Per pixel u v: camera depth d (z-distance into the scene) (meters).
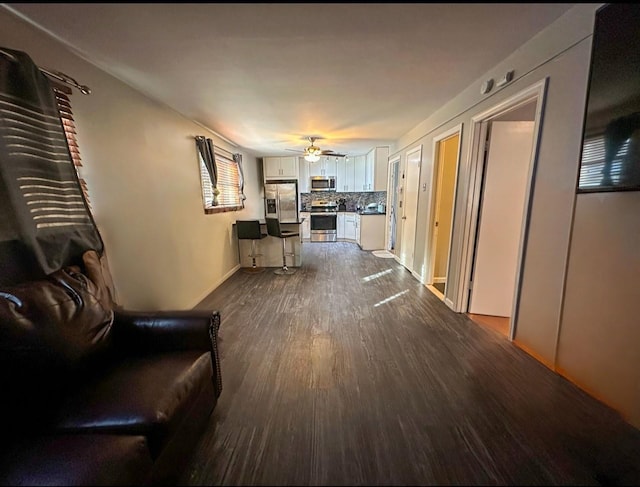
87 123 1.92
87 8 1.38
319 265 5.16
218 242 4.23
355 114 3.39
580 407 1.62
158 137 2.78
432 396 1.76
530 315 2.11
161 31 1.61
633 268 1.40
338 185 7.64
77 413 1.15
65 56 1.77
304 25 1.58
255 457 1.37
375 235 6.42
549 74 1.76
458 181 2.94
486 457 1.35
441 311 3.07
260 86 2.47
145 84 2.35
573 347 1.76
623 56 1.35
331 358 2.19
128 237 2.31
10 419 1.15
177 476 1.28
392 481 1.24
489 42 1.86
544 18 1.63
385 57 2.00
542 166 1.90
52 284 1.42
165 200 2.88
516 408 1.65
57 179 1.59
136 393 1.24
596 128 1.50
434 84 2.55
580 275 1.68
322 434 1.49
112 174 2.14
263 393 1.81
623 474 1.26
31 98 1.46
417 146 4.09
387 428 1.53
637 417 1.44
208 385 1.58
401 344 2.38
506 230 2.81
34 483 0.90
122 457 1.00
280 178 7.30
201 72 2.16
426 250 3.88
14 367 1.20
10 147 1.38
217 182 4.27
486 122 2.58
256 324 2.81
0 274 1.37
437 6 1.45
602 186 1.49
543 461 1.33
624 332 1.46
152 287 2.63
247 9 1.42
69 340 1.33
